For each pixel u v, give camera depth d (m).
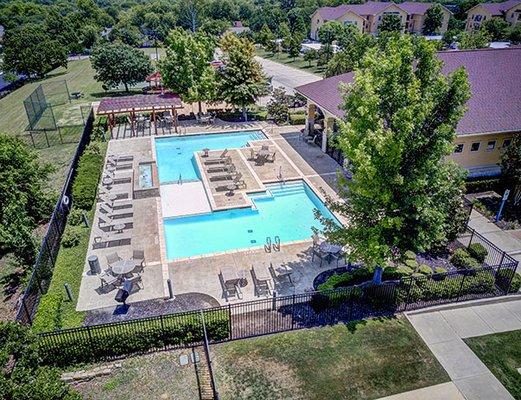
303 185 27.66
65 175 28.59
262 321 15.67
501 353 14.48
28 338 10.47
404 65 14.06
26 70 65.62
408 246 15.62
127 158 30.69
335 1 131.00
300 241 20.91
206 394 12.91
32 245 17.56
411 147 13.95
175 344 14.71
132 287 17.23
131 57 52.56
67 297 16.77
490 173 26.58
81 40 96.38
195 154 31.77
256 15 120.38
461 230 20.19
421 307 16.48
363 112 13.67
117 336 13.95
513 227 22.22
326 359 14.13
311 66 71.88
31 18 112.25
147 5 134.00
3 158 19.81
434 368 13.86
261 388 13.10
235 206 24.41
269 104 41.56
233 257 19.44
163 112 42.06
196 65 39.53
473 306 16.72
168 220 23.55
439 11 99.69
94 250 19.95
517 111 25.83
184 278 17.97
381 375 13.58
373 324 15.65
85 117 43.47
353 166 15.56
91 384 13.29
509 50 29.52
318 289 16.91
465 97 13.66
